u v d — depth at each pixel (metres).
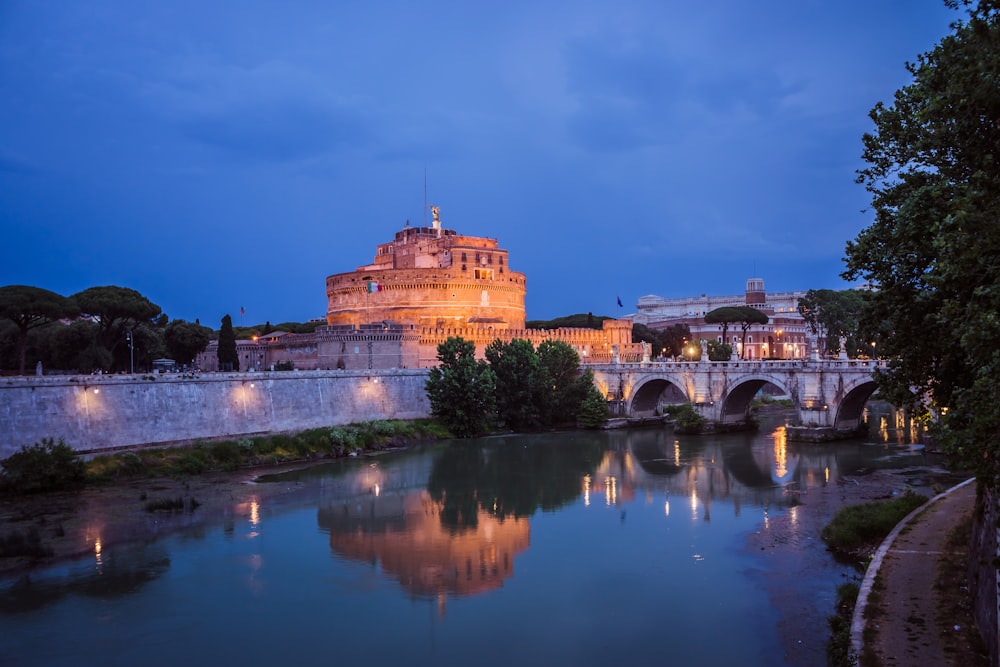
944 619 31.81
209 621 44.66
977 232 25.12
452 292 179.38
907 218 31.56
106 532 62.78
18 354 128.00
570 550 57.38
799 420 112.31
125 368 132.62
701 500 73.38
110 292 121.44
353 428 110.69
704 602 45.72
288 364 154.00
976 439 24.22
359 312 184.62
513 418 132.50
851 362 106.50
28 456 74.88
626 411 141.88
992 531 30.20
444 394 124.25
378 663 39.12
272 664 39.19
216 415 98.12
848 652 30.39
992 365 22.75
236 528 64.69
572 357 141.75
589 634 41.91
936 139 31.23
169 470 86.25
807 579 48.38
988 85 25.47
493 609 45.97
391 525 65.81
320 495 77.94
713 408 124.56
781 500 71.88
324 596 48.50
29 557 56.44
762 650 38.66
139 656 40.22
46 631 43.34
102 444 84.94
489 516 68.88
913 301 33.47
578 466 95.12
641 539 59.91
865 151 37.84
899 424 127.50
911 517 48.22
